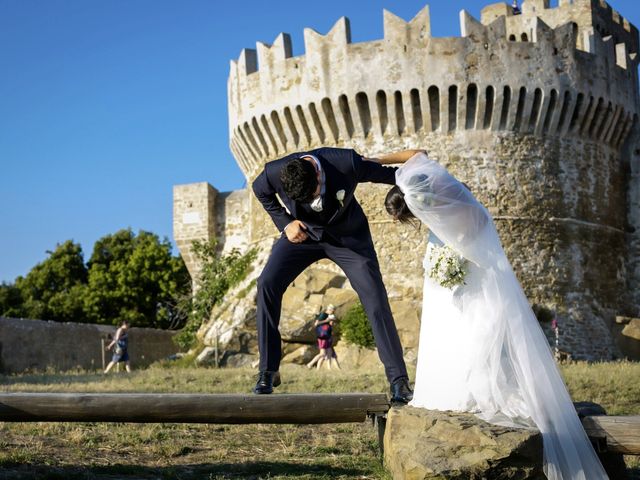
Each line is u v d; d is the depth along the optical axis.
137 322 48.16
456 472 5.81
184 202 38.50
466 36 28.89
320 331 23.56
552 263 28.98
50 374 23.66
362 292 7.21
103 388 15.75
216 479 6.85
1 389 15.28
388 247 29.14
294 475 7.09
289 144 31.77
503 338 6.58
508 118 29.16
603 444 6.51
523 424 6.29
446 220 6.65
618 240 31.89
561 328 28.36
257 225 34.34
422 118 29.25
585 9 35.84
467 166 28.91
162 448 8.24
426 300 7.12
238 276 33.22
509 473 5.87
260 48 32.16
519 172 29.11
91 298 48.16
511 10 38.25
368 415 7.38
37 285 51.19
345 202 6.82
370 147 29.70
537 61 29.19
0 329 25.94
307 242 7.16
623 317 30.12
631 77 33.03
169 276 48.66
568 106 29.72
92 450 8.06
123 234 53.03
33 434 8.76
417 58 29.03
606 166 31.69
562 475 6.01
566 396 6.44
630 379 16.12
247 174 35.53
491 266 6.72
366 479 6.96
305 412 7.20
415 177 6.71
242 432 9.69
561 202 29.62
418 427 6.43
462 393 6.61
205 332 31.86
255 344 29.50
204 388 16.14
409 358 25.86
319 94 30.16
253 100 32.53
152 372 21.16
